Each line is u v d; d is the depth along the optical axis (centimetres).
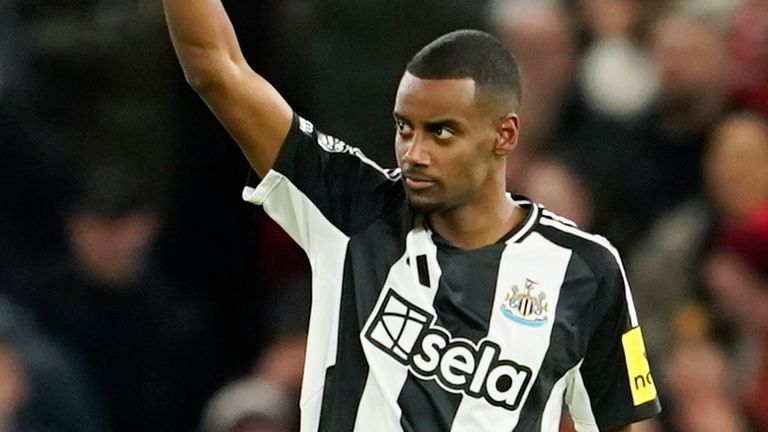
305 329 3444
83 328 3600
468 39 1989
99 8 3975
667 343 3353
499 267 2036
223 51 2025
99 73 3934
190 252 3856
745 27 3844
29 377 3347
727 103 3731
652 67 3844
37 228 3722
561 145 3769
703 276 3450
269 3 3769
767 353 3266
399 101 1980
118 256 3628
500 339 2016
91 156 3869
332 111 3731
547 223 2077
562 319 2039
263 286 3841
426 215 2047
